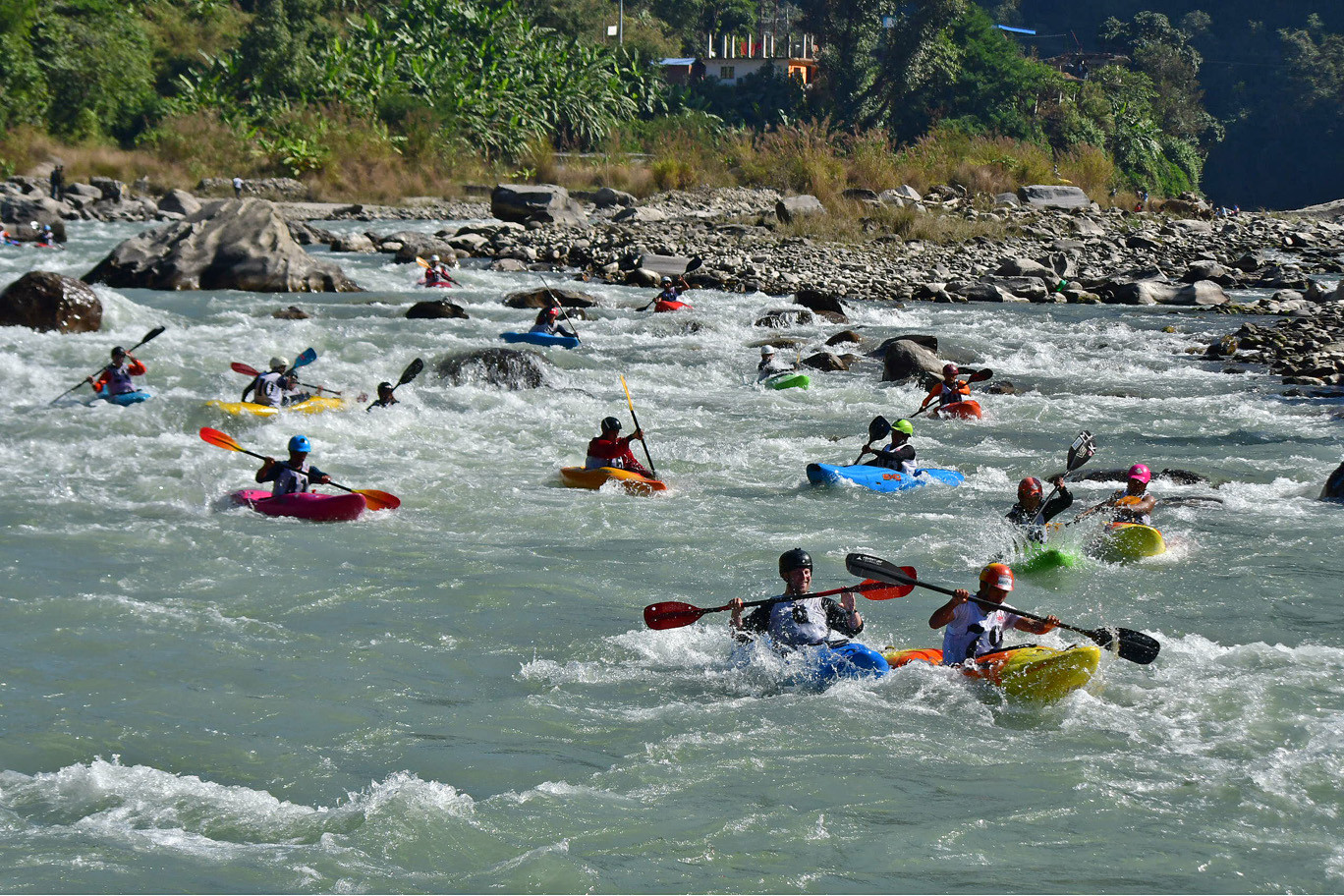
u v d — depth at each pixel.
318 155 155.38
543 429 45.84
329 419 45.53
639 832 15.98
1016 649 21.39
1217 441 43.84
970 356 62.22
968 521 33.12
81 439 41.41
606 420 37.78
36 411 45.22
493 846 15.62
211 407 45.00
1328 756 18.12
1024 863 15.15
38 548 28.78
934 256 101.75
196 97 179.75
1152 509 32.00
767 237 107.69
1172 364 61.25
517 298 77.75
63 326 61.28
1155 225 127.81
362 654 22.69
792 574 22.67
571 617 25.09
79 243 106.69
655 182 146.88
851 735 19.16
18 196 125.94
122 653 22.27
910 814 16.47
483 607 25.59
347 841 15.62
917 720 19.78
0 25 175.25
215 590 26.23
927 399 49.03
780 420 48.19
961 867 15.06
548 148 171.38
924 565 29.16
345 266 96.31
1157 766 17.92
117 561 28.09
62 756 18.08
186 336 61.59
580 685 21.44
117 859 14.98
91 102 179.00
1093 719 19.73
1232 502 35.09
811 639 22.05
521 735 19.20
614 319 72.94
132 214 131.38
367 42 180.75
